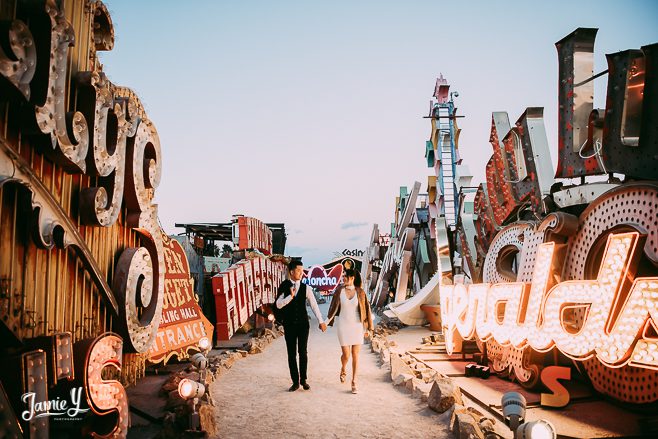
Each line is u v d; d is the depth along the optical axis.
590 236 6.12
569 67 6.69
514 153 8.64
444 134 16.98
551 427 3.60
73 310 4.62
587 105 6.59
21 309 3.76
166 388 6.04
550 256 5.71
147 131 6.05
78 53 4.59
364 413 5.50
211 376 7.21
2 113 3.46
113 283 5.39
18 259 3.76
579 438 4.46
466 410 5.04
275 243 28.62
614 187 5.72
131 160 5.59
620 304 4.55
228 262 20.86
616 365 4.50
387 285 22.05
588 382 6.20
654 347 4.16
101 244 5.23
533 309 5.80
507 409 4.09
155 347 7.30
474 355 8.34
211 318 12.99
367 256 29.69
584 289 4.97
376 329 14.10
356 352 6.67
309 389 6.74
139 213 5.80
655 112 5.00
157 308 6.26
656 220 4.95
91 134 4.44
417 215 21.03
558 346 5.25
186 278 9.51
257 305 14.29
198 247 20.31
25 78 3.32
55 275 4.30
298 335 6.76
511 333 6.27
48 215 3.98
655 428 4.53
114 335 4.12
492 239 9.90
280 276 19.62
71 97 4.41
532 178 7.63
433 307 13.95
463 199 12.27
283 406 5.84
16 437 2.90
